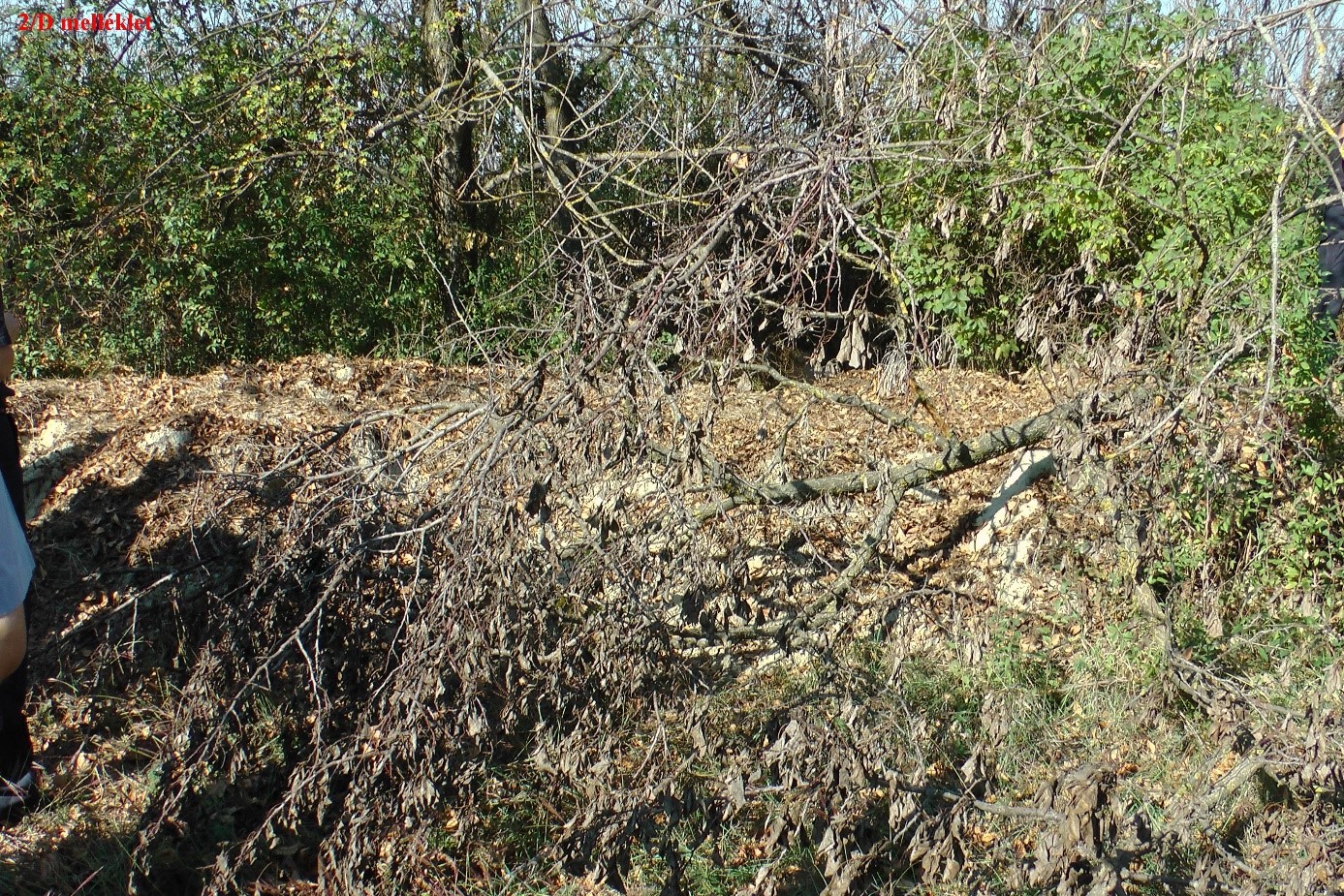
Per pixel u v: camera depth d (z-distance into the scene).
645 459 3.30
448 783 3.28
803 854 3.40
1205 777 3.64
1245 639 4.23
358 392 7.27
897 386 3.55
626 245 5.41
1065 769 3.08
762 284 3.74
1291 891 2.81
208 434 6.06
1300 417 4.50
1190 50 2.97
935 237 6.76
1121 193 5.40
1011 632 4.66
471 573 3.07
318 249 10.17
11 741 3.43
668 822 3.02
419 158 10.23
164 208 9.39
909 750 3.50
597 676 3.36
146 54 9.66
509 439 3.24
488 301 9.62
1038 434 4.86
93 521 5.13
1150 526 4.02
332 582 3.37
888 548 4.62
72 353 9.40
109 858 3.32
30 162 9.00
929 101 4.69
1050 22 4.59
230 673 3.52
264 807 3.56
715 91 7.94
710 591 3.49
